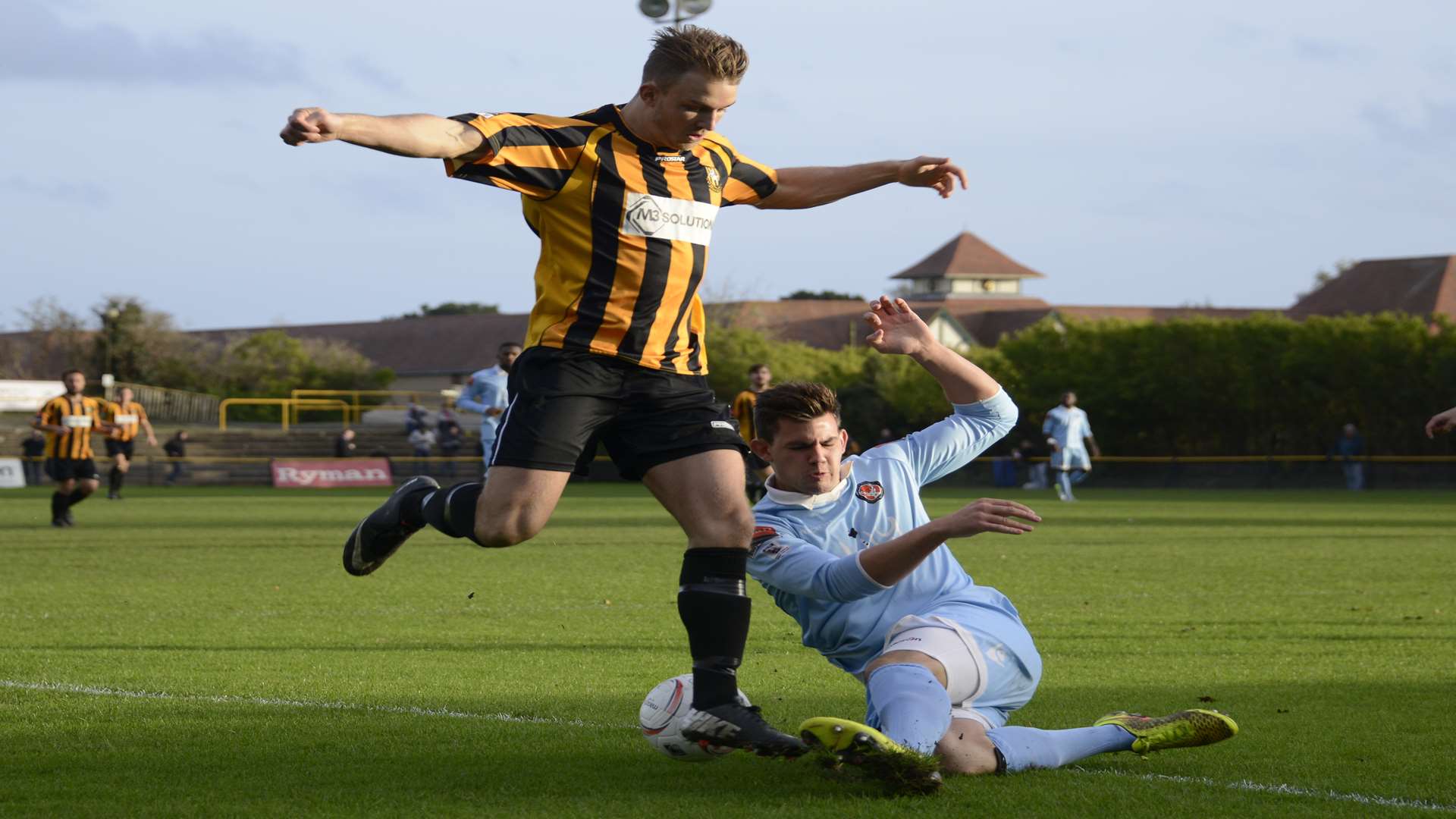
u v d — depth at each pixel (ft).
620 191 26.76
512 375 27.58
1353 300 405.59
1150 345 245.24
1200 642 45.96
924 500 175.73
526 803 23.58
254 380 392.68
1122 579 68.74
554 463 26.63
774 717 32.24
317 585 65.05
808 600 27.32
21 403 302.45
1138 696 35.50
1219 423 248.52
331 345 422.82
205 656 42.29
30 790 24.59
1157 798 23.82
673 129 26.86
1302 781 25.46
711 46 26.30
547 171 26.30
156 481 237.04
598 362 26.84
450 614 53.98
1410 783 25.38
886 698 24.16
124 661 41.24
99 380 402.93
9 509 139.85
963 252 572.10
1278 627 50.01
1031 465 235.20
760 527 26.91
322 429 297.53
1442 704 34.30
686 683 26.61
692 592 26.04
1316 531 108.06
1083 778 25.36
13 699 34.24
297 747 28.55
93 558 80.02
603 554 84.33
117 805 23.50
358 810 23.15
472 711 33.04
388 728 30.66
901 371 263.49
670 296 27.27
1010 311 467.11
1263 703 34.45
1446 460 216.13
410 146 23.75
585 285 26.78
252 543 92.58
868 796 23.94
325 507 147.13
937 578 27.35
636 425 27.17
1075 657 42.50
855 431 264.31
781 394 27.09
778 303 468.75
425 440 253.03
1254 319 240.94
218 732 30.14
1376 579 68.44
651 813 22.85
